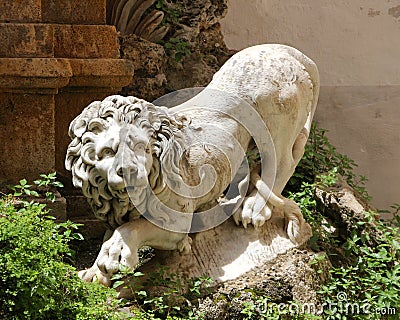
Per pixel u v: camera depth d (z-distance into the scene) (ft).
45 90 17.97
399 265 17.22
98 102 15.01
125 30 22.95
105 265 14.53
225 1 24.35
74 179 14.83
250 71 16.90
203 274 15.96
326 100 26.02
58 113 19.49
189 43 23.58
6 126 17.88
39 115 18.07
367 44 25.90
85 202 19.48
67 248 14.28
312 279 16.55
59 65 17.99
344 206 19.07
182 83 23.21
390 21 25.84
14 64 17.54
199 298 15.48
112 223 15.19
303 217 18.26
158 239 15.37
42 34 17.88
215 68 23.90
